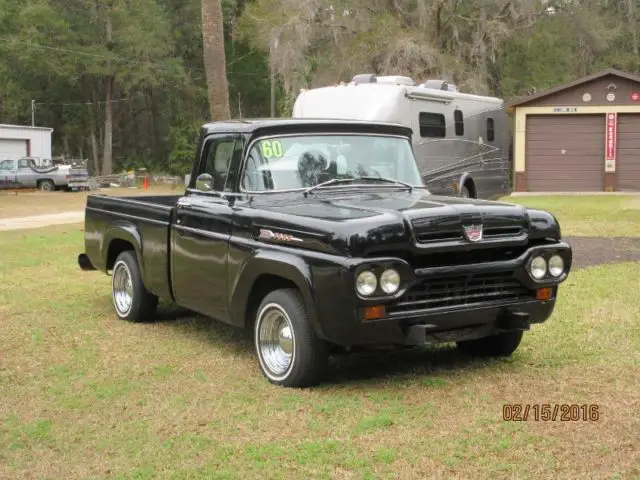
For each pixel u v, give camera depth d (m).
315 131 6.67
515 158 26.36
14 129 41.44
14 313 8.43
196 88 54.16
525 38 34.88
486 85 33.31
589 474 4.16
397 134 7.07
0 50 46.44
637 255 11.54
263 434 4.82
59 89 54.66
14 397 5.61
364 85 14.66
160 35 50.09
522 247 5.85
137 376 6.08
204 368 6.27
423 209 5.52
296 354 5.60
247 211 6.05
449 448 4.53
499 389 5.61
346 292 5.13
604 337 6.89
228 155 6.63
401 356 6.59
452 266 5.44
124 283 8.11
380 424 4.91
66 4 51.22
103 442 4.74
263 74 56.34
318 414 5.15
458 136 16.36
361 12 32.88
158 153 58.88
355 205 5.88
